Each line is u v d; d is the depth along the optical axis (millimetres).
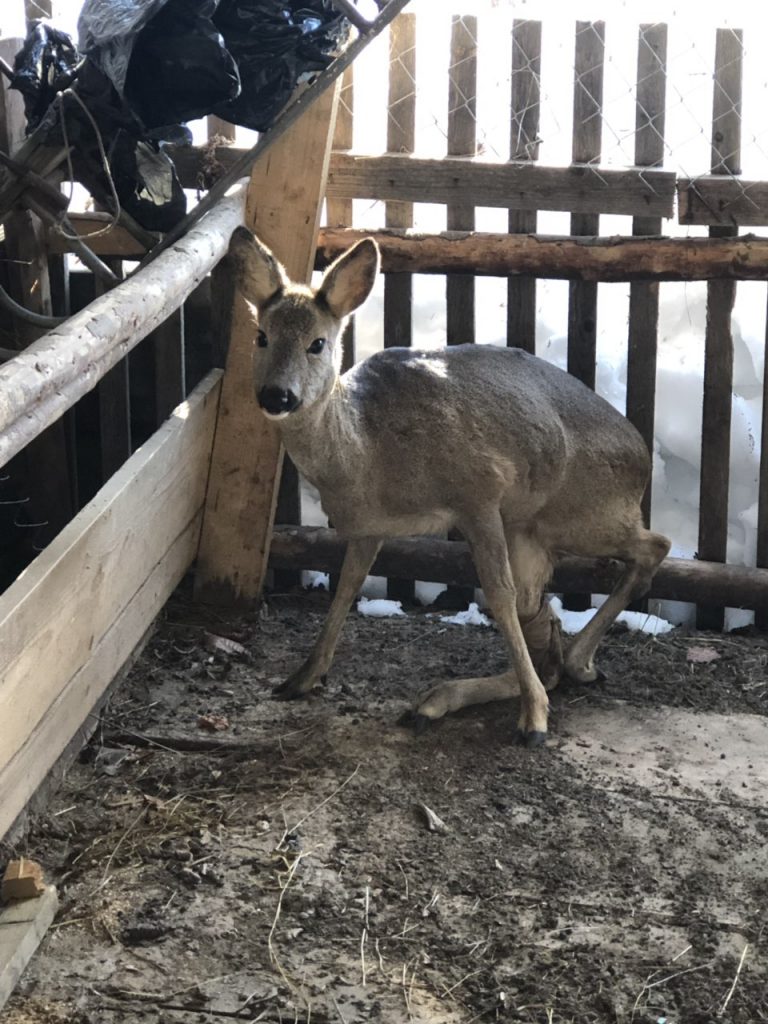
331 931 1814
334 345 2164
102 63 2283
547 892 1907
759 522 2844
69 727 2072
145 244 2693
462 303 2885
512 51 2764
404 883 1923
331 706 2473
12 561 3014
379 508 2334
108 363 1911
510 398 2381
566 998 1687
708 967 1746
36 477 2955
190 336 2992
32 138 2479
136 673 2568
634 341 2822
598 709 2498
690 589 2840
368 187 2828
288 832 2043
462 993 1698
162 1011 1657
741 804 2150
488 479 2322
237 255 2139
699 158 3137
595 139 2770
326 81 2338
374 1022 1642
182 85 2318
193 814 2094
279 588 3035
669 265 2721
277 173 2719
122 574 2279
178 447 2562
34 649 1882
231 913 1850
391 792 2166
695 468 3062
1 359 2609
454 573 2908
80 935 1801
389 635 2812
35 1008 1657
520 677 2352
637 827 2076
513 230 2828
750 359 3053
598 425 2518
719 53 2686
